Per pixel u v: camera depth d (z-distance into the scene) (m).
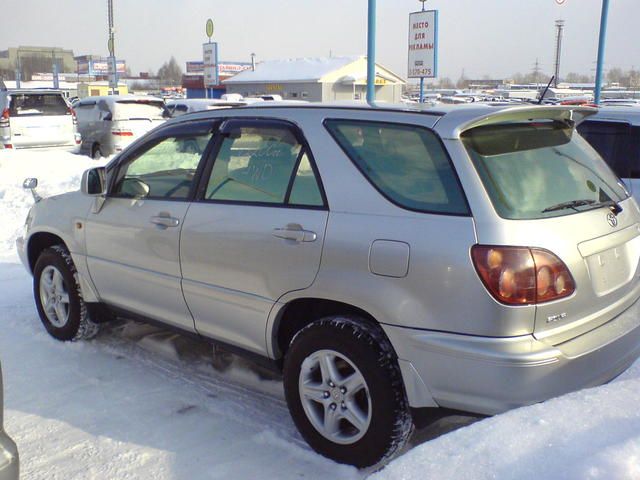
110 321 5.41
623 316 3.29
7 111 16.58
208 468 3.35
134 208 4.31
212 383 4.36
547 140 3.43
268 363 3.74
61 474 3.30
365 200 3.20
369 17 13.17
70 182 12.16
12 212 10.08
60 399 4.11
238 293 3.67
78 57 87.69
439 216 2.96
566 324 2.97
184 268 3.96
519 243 2.84
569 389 2.93
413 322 2.98
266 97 32.03
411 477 2.51
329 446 3.36
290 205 3.46
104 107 18.55
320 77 41.81
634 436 2.46
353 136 3.38
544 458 2.43
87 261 4.72
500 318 2.80
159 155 4.30
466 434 2.66
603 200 3.39
